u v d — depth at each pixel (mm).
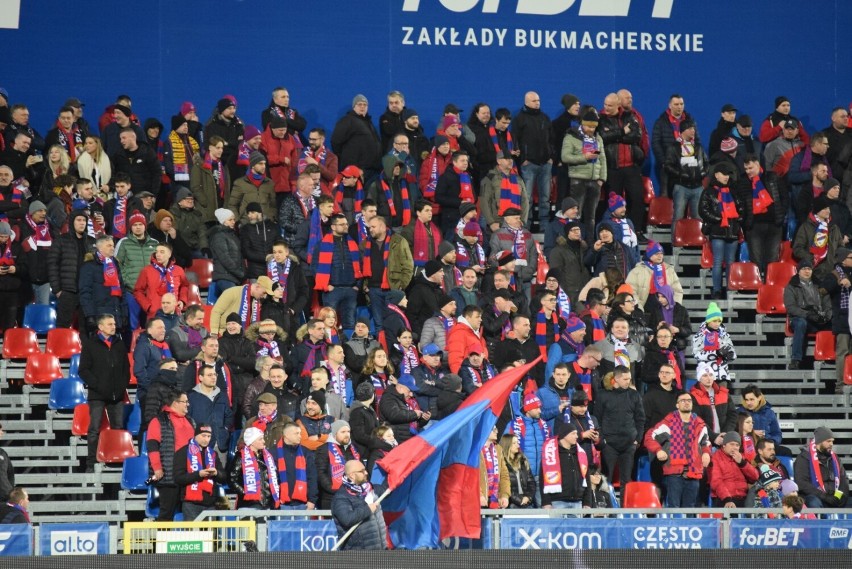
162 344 66562
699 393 68562
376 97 90188
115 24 87250
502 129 84500
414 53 90625
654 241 81625
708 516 62875
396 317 70312
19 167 78688
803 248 83250
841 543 54969
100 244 70125
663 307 76000
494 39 91500
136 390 70250
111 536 50969
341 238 73375
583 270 78125
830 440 65938
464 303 72562
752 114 94312
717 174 82500
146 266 71312
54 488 66250
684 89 93500
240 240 75000
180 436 59719
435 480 51844
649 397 67812
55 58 86625
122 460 65625
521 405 65062
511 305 71312
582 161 82688
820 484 65875
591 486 61750
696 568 46562
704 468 66688
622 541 53500
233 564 43062
